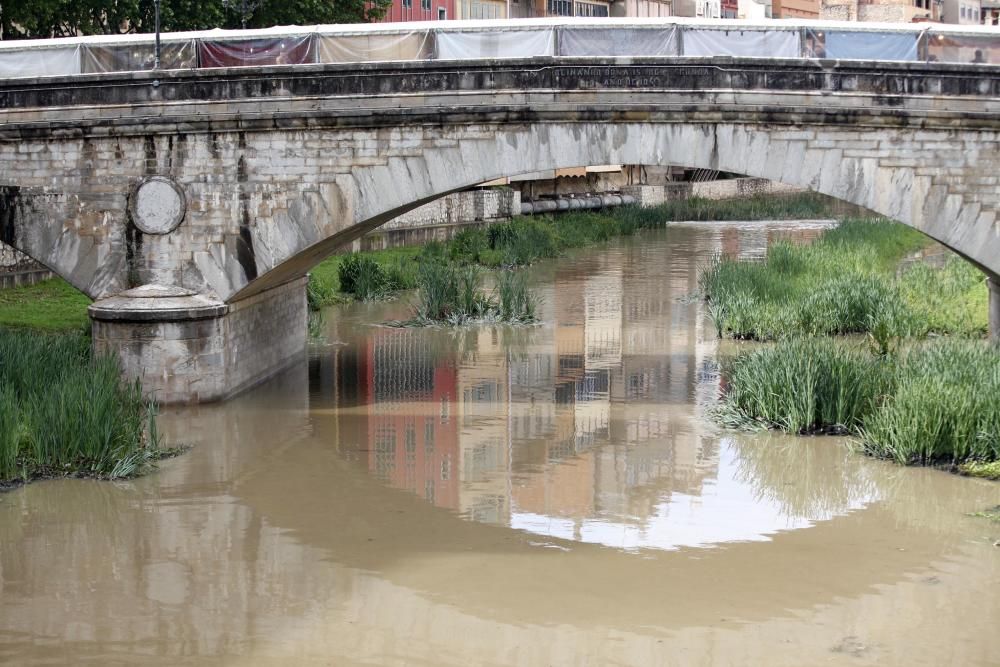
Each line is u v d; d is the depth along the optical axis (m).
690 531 17.92
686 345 31.50
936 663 13.87
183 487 20.03
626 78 23.83
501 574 16.39
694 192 90.94
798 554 17.00
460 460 21.55
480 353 30.94
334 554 17.16
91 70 25.36
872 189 23.83
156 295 24.72
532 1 77.00
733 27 24.02
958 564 16.58
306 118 24.41
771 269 38.75
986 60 23.64
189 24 41.06
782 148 23.84
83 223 25.30
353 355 30.94
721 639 14.45
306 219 24.78
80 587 16.06
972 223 23.70
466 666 13.91
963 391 21.06
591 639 14.49
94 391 21.20
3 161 25.36
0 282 34.62
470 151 24.22
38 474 20.39
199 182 24.94
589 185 79.75
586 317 36.06
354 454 21.92
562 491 19.80
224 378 25.34
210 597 15.74
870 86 23.58
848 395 22.69
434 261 45.75
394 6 62.59
